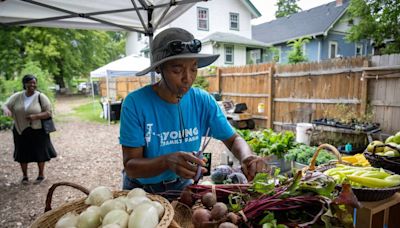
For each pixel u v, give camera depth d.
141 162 1.25
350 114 5.38
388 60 4.95
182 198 1.15
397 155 1.75
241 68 8.41
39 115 4.37
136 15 3.92
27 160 4.52
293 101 6.85
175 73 1.26
